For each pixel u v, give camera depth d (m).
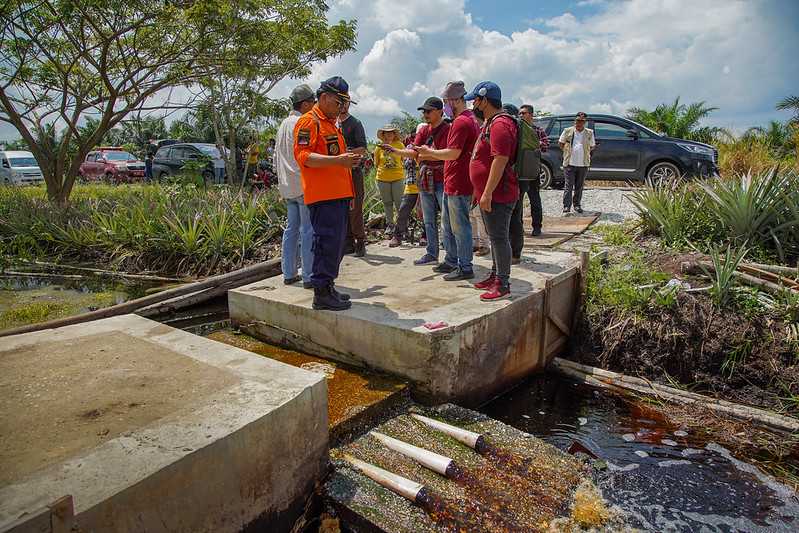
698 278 5.16
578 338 5.04
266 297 4.52
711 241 6.03
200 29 9.83
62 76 10.62
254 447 2.29
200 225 7.73
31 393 2.51
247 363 2.90
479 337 3.86
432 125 5.10
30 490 1.77
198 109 12.63
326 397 2.75
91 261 7.93
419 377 3.58
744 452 3.53
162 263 7.51
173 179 11.70
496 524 2.60
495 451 3.14
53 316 5.51
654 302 4.75
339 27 12.12
